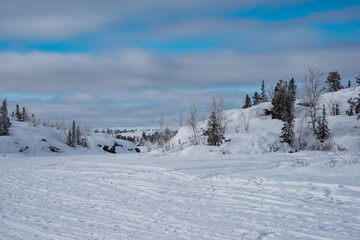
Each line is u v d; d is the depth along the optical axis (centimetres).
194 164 2208
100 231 710
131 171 1967
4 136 6531
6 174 2069
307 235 634
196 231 687
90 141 8862
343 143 3659
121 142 9988
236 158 2669
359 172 1278
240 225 722
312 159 2147
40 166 2742
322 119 4309
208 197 1060
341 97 6369
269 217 779
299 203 897
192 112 5303
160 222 771
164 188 1281
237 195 1060
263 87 8494
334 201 896
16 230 738
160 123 5981
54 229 739
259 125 5359
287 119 3941
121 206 977
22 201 1105
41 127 8781
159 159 2964
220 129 4347
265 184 1210
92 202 1059
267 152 3403
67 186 1460
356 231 645
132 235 673
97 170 2148
